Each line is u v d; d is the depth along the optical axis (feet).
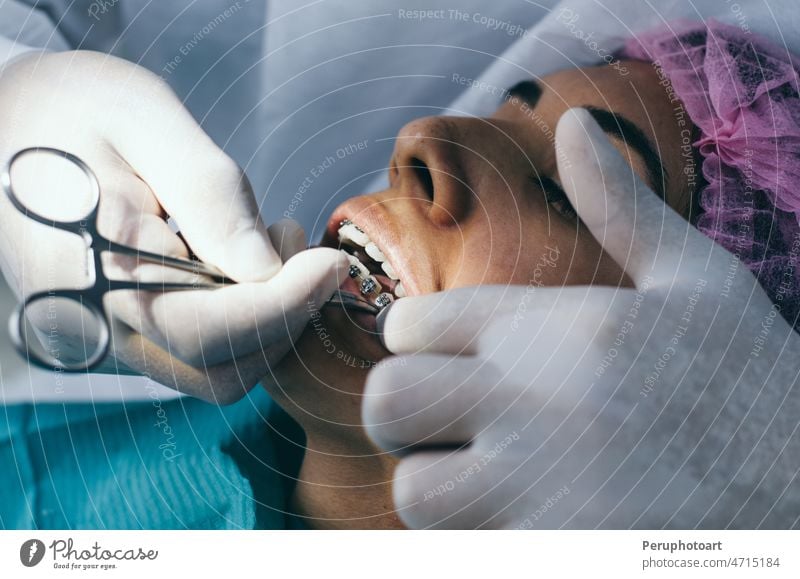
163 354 3.19
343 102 4.92
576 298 3.54
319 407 3.49
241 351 3.11
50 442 3.97
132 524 3.67
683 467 3.46
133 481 3.82
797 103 4.00
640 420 3.48
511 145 3.75
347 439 3.55
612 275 3.69
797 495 3.49
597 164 3.60
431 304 3.41
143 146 3.27
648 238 3.67
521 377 3.47
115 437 4.02
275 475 3.86
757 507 3.45
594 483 3.42
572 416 3.45
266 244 3.11
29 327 3.20
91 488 3.86
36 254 3.09
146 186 3.30
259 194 4.81
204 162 3.19
